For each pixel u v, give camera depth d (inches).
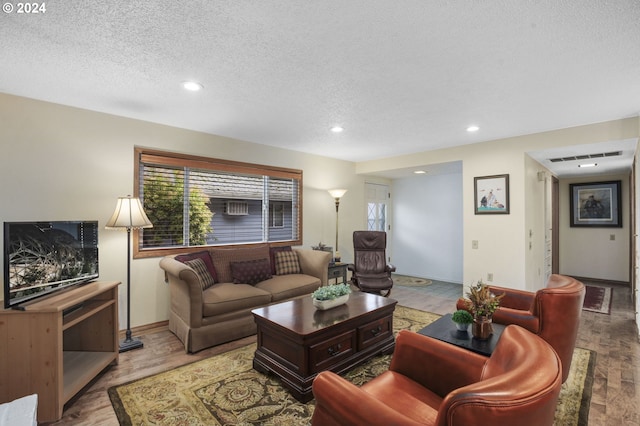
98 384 88.4
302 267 166.7
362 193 233.5
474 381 54.7
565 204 246.1
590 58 77.8
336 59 79.5
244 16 62.0
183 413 75.5
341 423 45.1
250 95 103.2
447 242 234.8
